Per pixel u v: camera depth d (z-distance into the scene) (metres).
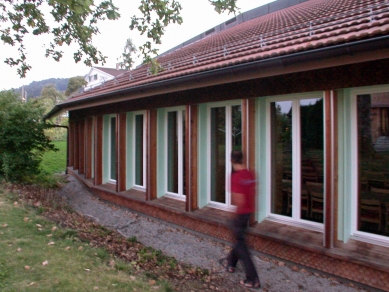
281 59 4.12
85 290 3.37
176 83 5.87
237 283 4.21
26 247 4.39
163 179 7.78
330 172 4.25
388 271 3.66
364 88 4.25
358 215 4.42
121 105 8.69
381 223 4.26
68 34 7.61
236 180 4.14
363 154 4.38
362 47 3.46
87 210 8.57
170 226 6.89
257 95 5.16
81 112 11.72
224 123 6.36
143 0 5.75
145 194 8.10
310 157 4.98
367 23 3.92
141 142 8.89
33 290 3.27
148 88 6.53
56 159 19.91
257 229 5.04
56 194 9.89
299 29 5.56
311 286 4.11
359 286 4.01
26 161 10.40
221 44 8.37
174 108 7.50
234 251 4.43
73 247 4.62
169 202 7.19
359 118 4.38
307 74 4.52
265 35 6.19
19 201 7.21
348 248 4.18
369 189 4.33
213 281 4.25
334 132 4.26
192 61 6.85
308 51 3.84
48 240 4.79
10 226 5.23
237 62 4.70
